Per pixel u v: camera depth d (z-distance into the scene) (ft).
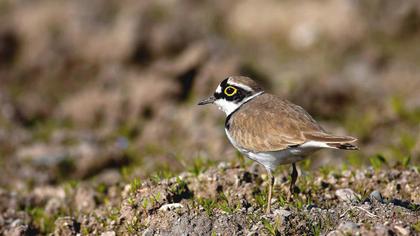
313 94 59.47
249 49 73.56
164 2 81.05
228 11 80.28
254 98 30.94
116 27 69.92
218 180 32.01
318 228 26.48
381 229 24.99
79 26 71.31
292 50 73.31
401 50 70.54
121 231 29.94
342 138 26.40
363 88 62.28
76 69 69.21
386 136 51.65
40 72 70.03
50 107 62.23
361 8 74.54
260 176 32.99
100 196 35.86
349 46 72.74
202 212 28.78
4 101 61.41
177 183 31.24
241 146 29.35
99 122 58.80
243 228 27.20
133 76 63.36
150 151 50.08
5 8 78.18
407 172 32.89
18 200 38.14
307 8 76.64
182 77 59.41
